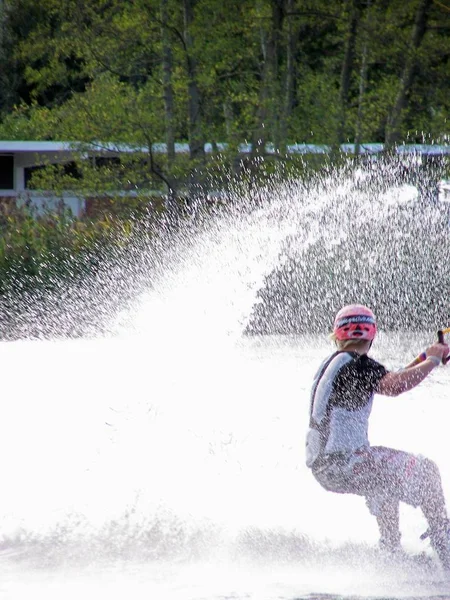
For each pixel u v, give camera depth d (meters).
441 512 14.19
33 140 98.69
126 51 70.62
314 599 12.77
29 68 74.31
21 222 60.97
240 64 76.44
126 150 68.25
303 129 69.25
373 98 71.62
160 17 68.31
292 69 75.25
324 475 14.49
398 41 70.75
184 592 13.07
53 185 70.19
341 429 14.45
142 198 68.94
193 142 69.56
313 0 72.12
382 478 14.22
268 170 66.44
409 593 13.02
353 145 71.94
